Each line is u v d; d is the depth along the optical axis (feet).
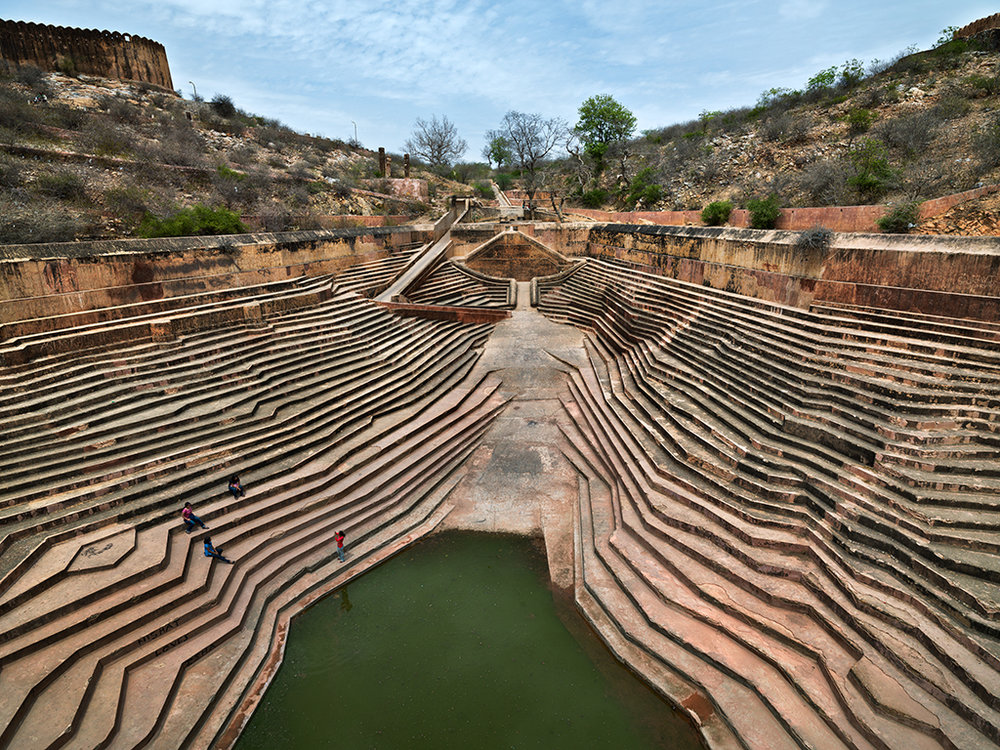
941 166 64.28
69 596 29.12
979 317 38.91
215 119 126.21
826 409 38.70
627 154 153.48
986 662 23.62
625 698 28.91
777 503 34.78
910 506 30.30
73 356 44.88
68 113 85.56
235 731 27.43
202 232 64.59
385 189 131.75
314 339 58.13
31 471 35.81
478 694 29.43
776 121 111.34
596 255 98.02
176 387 45.88
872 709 23.97
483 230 103.30
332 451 46.57
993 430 32.86
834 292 47.91
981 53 94.84
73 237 59.00
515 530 43.24
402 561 40.06
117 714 25.50
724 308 58.85
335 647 32.76
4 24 99.91
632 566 35.83
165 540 33.94
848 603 28.35
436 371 63.36
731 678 28.48
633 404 52.70
